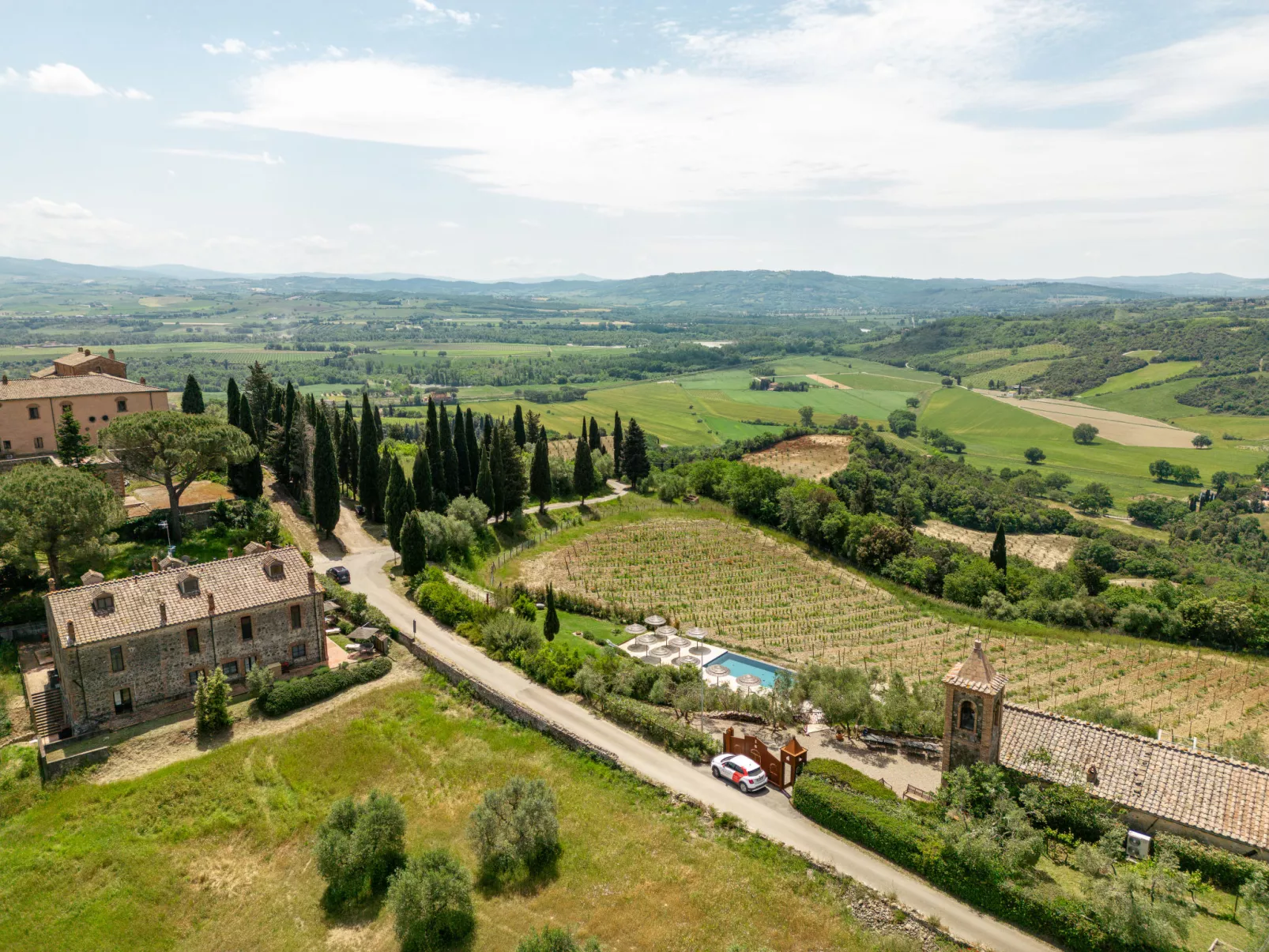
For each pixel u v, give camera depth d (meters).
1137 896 34.38
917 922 38.56
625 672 65.31
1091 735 44.03
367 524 109.19
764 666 78.56
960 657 85.69
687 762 54.28
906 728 56.12
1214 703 73.75
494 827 45.69
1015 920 38.09
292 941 42.28
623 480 159.75
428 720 61.03
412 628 76.19
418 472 109.62
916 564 114.00
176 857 47.91
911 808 45.06
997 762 44.22
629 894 42.94
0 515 67.00
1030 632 95.56
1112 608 103.56
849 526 124.19
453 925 41.25
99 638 57.22
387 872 46.03
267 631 66.19
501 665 68.94
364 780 54.50
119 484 90.38
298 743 57.94
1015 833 39.66
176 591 62.66
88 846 47.97
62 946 41.81
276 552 69.25
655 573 110.31
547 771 54.38
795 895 41.59
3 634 68.19
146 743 57.03
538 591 96.88
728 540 126.88
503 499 120.06
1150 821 40.12
